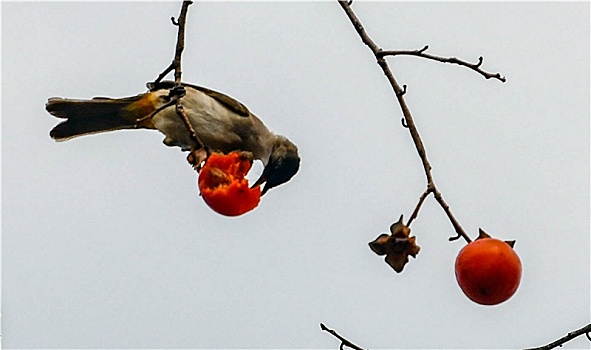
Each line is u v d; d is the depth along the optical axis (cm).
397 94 888
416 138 877
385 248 875
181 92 938
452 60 902
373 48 905
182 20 966
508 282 862
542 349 967
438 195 883
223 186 913
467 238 893
